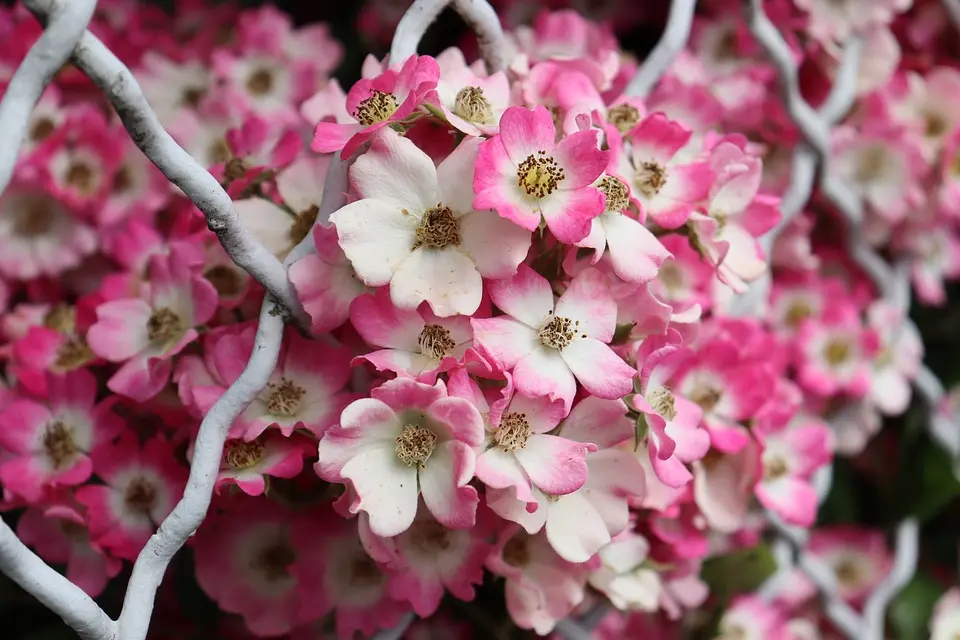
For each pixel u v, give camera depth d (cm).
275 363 44
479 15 47
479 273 44
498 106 46
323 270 45
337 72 64
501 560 46
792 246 56
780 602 55
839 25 56
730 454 49
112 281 50
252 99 57
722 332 49
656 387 47
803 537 55
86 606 42
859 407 57
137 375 47
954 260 59
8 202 53
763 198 49
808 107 55
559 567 47
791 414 50
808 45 57
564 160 44
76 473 47
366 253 44
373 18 61
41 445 47
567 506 45
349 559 47
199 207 43
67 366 50
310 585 47
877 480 59
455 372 43
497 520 46
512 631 49
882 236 57
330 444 43
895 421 59
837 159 57
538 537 47
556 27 53
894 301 57
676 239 48
